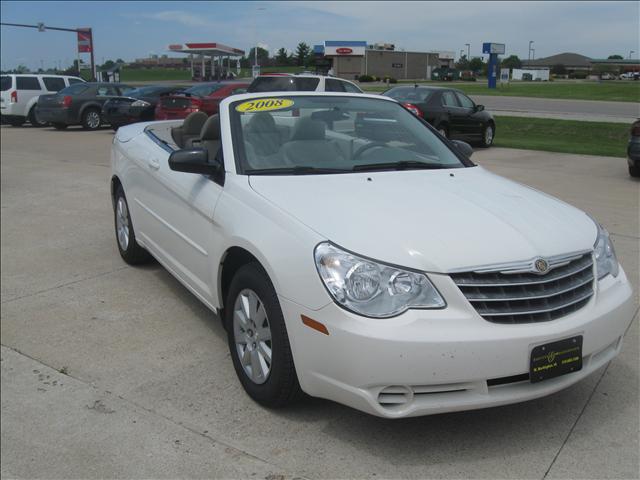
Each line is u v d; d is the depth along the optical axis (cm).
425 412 275
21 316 479
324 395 292
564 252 301
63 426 332
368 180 365
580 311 298
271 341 314
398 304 273
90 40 4231
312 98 448
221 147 404
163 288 534
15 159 1365
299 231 303
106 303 501
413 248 284
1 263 615
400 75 8494
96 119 2161
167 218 454
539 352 279
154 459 298
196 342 425
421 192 347
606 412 327
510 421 319
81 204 887
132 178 532
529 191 382
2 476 295
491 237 296
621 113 2497
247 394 349
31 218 807
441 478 276
